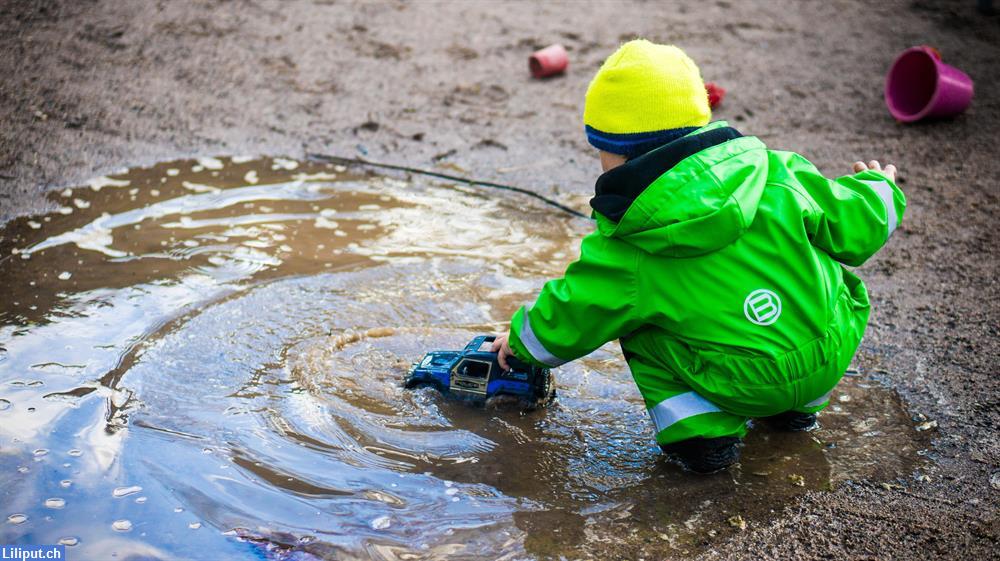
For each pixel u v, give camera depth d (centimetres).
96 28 709
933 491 279
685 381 272
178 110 594
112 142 544
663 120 264
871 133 578
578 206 493
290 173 520
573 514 270
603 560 251
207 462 288
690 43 733
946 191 498
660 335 273
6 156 515
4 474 279
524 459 294
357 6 791
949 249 438
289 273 408
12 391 319
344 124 589
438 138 575
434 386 324
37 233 436
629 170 260
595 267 267
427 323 372
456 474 287
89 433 299
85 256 416
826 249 279
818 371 270
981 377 337
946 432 307
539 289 402
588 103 276
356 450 296
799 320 265
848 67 685
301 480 282
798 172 282
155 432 301
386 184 513
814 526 264
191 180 504
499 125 597
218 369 336
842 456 297
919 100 619
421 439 302
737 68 684
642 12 803
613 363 351
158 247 427
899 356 352
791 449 301
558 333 278
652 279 262
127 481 279
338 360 343
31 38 682
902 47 719
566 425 312
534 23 774
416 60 694
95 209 464
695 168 256
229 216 463
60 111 578
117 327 360
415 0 814
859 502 274
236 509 269
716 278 260
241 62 672
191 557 251
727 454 283
